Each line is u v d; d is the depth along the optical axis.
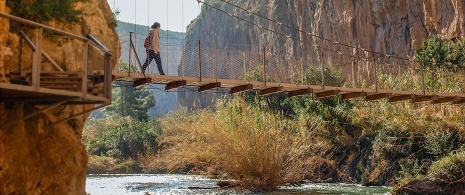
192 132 29.98
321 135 27.94
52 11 9.59
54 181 8.49
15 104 7.27
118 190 22.20
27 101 7.11
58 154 8.60
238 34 88.38
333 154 27.14
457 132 21.77
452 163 17.91
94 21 11.67
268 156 21.58
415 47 31.75
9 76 7.85
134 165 40.53
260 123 23.16
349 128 27.92
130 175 33.56
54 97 6.91
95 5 11.91
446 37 31.67
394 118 25.44
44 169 8.29
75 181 9.34
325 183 24.69
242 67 14.06
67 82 7.78
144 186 23.95
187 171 33.50
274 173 21.55
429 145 22.11
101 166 39.94
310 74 19.38
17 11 8.76
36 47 6.29
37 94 6.50
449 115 23.00
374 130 26.38
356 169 25.23
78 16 10.78
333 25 48.69
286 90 14.98
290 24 63.47
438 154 21.72
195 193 20.48
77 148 9.20
